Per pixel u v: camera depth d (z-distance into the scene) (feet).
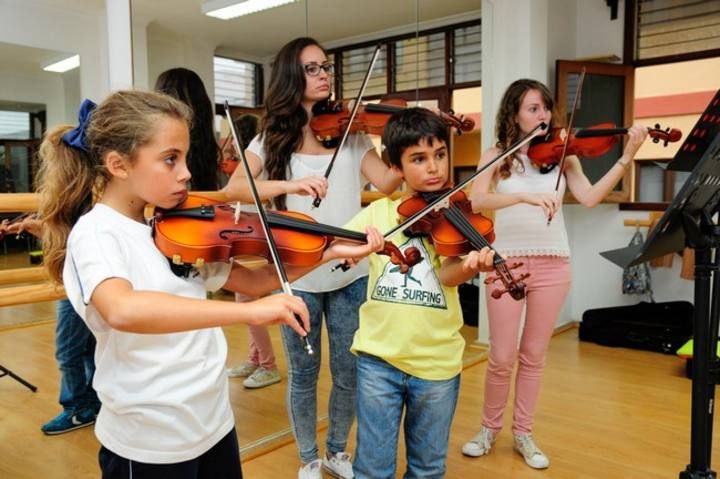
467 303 13.28
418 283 4.89
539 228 6.94
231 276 4.17
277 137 6.24
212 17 7.91
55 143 3.65
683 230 4.63
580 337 13.07
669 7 13.10
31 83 7.05
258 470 6.97
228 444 3.80
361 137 6.64
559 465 7.15
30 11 6.99
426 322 4.80
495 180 7.26
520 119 7.08
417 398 4.86
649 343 12.10
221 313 2.94
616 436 7.97
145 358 3.34
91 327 3.27
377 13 10.42
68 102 7.29
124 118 3.28
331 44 9.96
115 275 3.08
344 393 6.54
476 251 4.53
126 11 7.17
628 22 13.48
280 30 8.79
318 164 6.34
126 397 3.34
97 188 3.58
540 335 7.11
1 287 6.12
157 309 2.89
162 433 3.38
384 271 5.01
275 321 3.01
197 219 3.97
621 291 13.78
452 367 4.89
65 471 6.81
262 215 4.09
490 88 12.39
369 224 5.41
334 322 6.38
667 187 13.71
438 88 11.66
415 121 5.03
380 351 4.86
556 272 7.00
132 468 3.38
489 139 12.50
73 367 7.79
